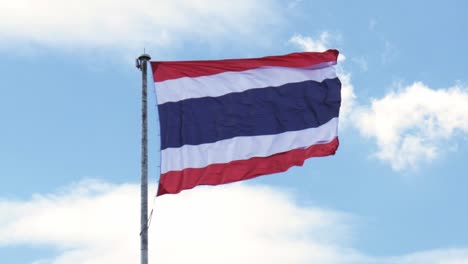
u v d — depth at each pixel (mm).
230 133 20922
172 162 19969
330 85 22484
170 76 21047
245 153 20906
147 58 20125
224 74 21656
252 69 21906
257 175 20875
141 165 18688
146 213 18109
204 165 20344
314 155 21625
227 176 20500
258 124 21328
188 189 19906
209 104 21016
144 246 17656
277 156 21266
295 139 21609
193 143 20391
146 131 19203
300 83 22234
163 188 19594
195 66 21422
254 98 21625
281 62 22469
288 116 21750
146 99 19672
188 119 20641
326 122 22047
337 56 22984
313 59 22719
